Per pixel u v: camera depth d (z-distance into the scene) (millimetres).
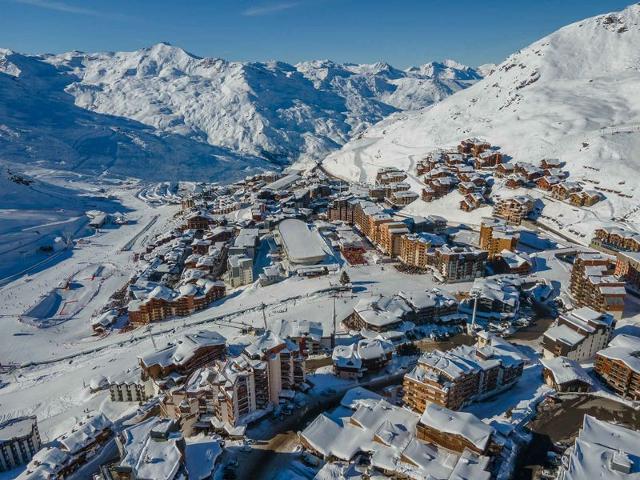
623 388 132875
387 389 139375
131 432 109688
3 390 162250
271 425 126812
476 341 163750
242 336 171375
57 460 111750
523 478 105062
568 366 139250
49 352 195125
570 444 114688
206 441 114125
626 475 94750
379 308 178000
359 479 104688
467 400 130125
